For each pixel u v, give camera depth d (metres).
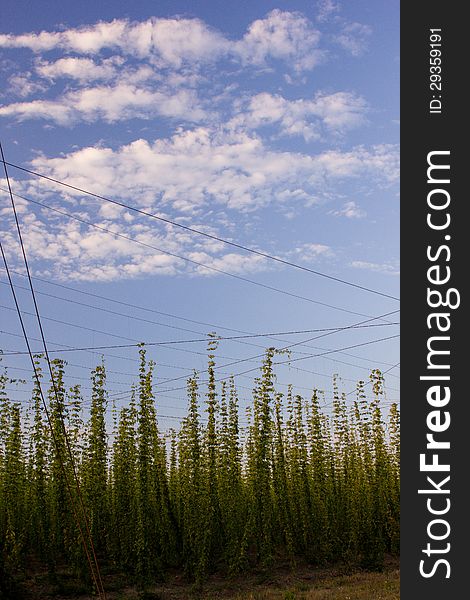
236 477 23.25
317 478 24.67
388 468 27.27
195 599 18.05
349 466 26.81
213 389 21.56
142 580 18.23
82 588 18.83
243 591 19.33
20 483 22.64
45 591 18.91
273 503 24.00
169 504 22.61
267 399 21.81
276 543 24.20
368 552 23.48
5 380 21.88
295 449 25.08
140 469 19.94
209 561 21.92
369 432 25.33
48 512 21.95
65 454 19.98
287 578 21.50
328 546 23.86
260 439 22.05
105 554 22.67
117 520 21.47
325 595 17.73
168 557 22.27
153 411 22.28
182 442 24.08
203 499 21.05
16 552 19.64
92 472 20.86
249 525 21.45
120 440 22.23
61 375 20.16
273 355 22.11
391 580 20.31
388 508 26.58
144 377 20.55
